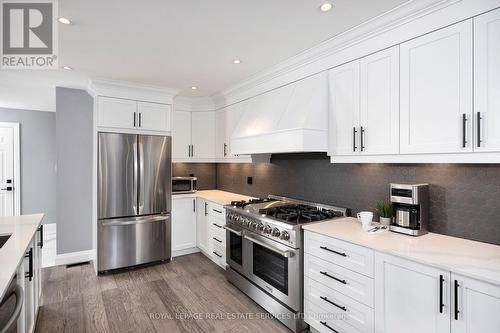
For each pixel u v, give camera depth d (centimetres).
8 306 136
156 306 264
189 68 296
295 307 224
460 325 137
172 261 384
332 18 193
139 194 359
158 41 230
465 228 184
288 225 227
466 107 156
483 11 149
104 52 252
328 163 279
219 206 350
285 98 282
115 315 248
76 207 373
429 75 172
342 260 193
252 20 196
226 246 321
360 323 182
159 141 375
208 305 267
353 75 218
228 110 394
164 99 382
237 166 429
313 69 252
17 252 162
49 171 546
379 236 192
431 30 170
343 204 264
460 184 187
